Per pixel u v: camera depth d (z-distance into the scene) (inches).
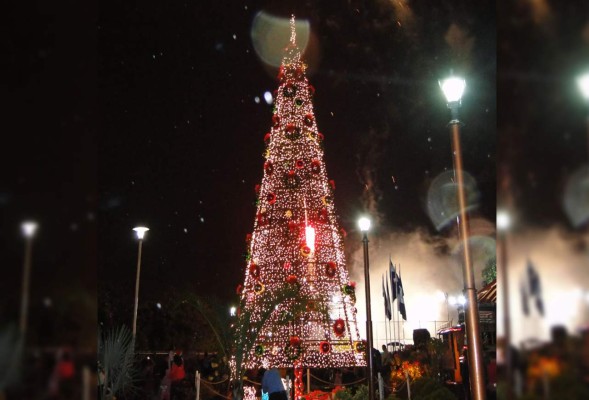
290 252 756.0
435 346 834.2
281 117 822.5
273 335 720.3
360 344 730.2
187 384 578.2
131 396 463.8
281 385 422.6
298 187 784.3
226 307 590.6
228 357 582.2
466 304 281.0
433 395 513.7
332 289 764.0
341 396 604.1
